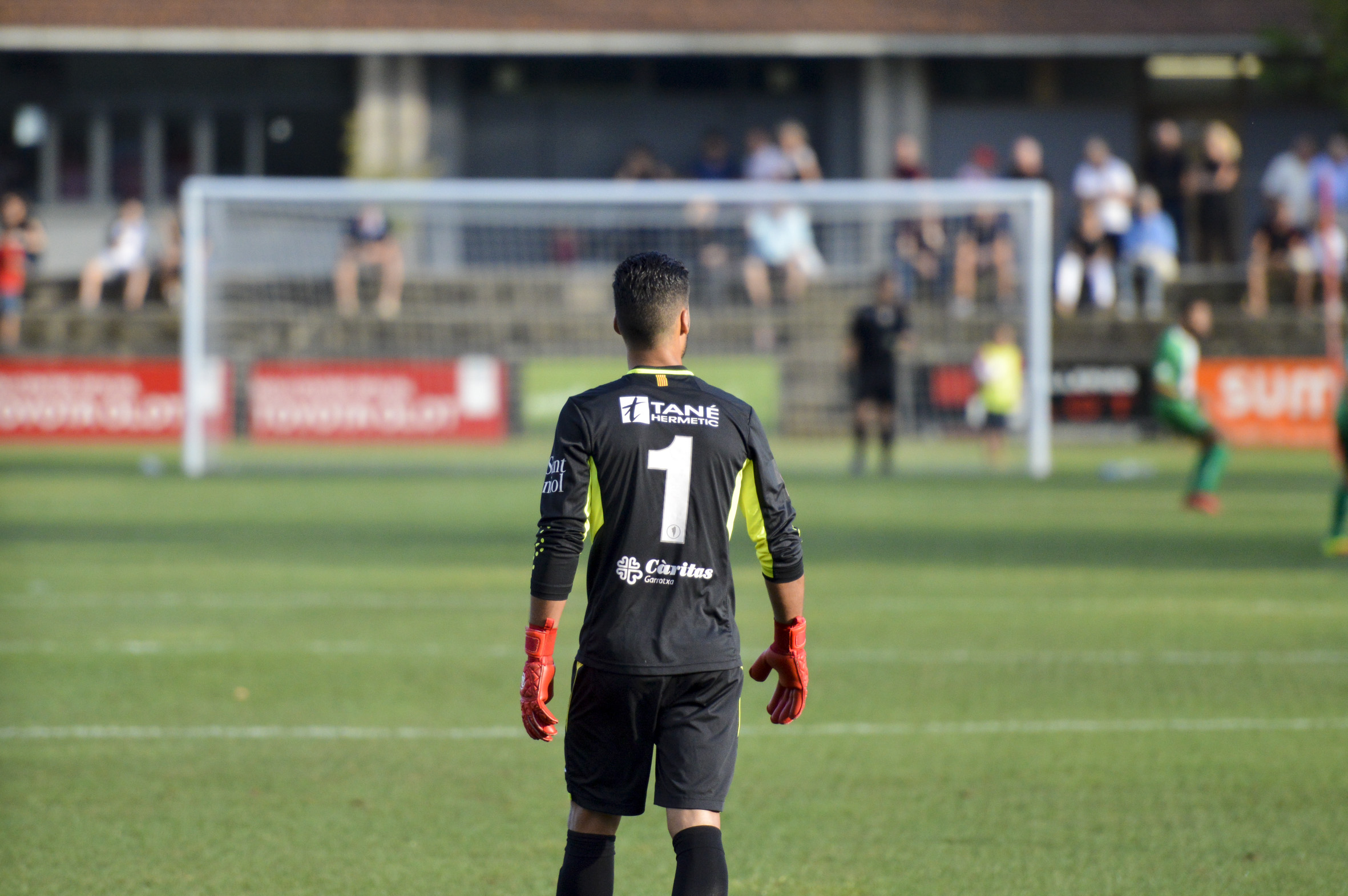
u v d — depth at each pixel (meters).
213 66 104.00
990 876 17.56
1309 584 39.53
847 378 85.81
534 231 94.56
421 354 86.88
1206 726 24.80
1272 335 86.88
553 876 17.55
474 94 104.94
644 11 101.31
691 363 85.25
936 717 25.47
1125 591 38.34
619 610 13.27
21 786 21.05
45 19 99.19
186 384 71.88
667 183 92.88
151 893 16.84
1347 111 98.38
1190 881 17.39
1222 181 94.38
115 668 28.94
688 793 13.16
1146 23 100.31
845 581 40.06
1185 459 78.44
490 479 68.81
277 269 89.44
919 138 103.81
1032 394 73.12
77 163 104.88
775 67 105.25
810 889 17.12
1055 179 105.25
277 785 21.25
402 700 26.48
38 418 82.00
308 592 38.06
